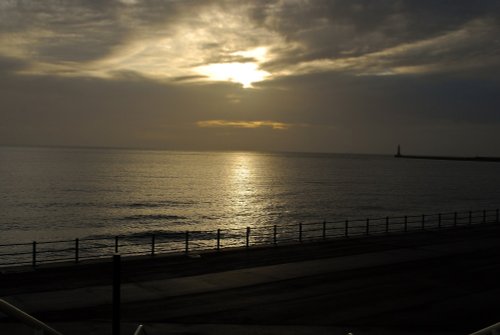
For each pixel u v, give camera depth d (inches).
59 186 4552.2
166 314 552.7
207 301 605.3
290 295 638.5
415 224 2556.6
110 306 574.6
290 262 842.2
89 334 484.4
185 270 767.1
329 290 666.8
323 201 3887.8
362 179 7322.8
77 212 2930.6
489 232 1263.5
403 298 634.2
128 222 2613.2
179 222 2655.0
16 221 2554.1
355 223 2645.2
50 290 636.7
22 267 749.3
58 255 1739.7
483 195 4842.5
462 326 530.6
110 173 6806.1
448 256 920.9
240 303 599.5
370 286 691.4
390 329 518.0
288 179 6756.9
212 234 2223.2
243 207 3380.9
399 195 4675.2
